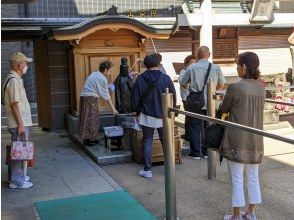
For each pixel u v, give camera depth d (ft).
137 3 31.12
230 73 29.45
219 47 30.01
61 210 12.74
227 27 28.32
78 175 16.63
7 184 15.60
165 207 12.62
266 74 32.07
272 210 12.47
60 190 14.74
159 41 28.96
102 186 15.10
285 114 28.04
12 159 14.17
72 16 29.91
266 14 26.18
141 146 18.08
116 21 23.08
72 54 24.94
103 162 18.37
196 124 18.49
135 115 16.90
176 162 18.02
